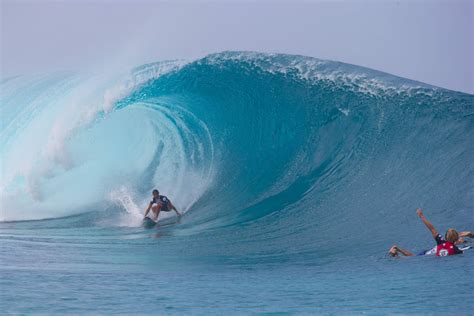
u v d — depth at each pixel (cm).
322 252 3769
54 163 6356
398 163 5447
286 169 5947
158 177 6259
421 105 6084
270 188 5712
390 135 5875
